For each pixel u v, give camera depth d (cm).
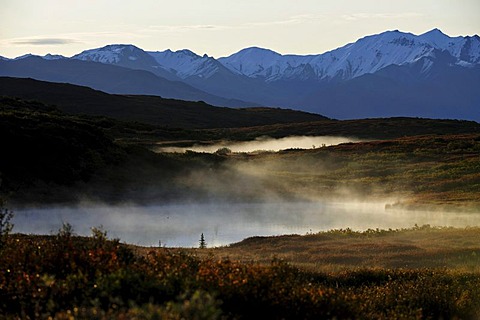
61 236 2234
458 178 8838
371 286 2745
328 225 6119
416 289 2520
